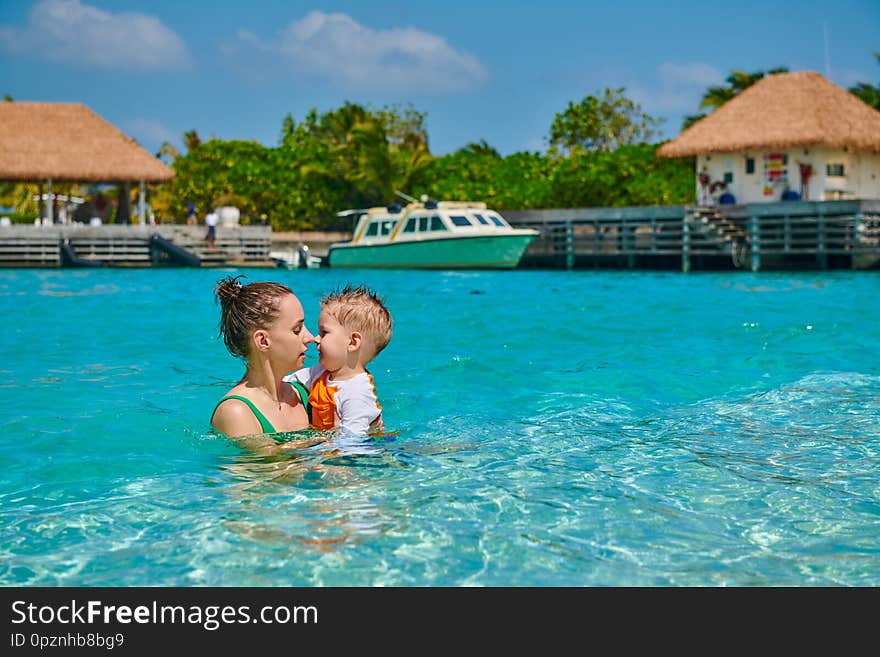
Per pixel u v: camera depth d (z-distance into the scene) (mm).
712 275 21484
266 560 2131
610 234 28250
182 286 16203
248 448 3197
